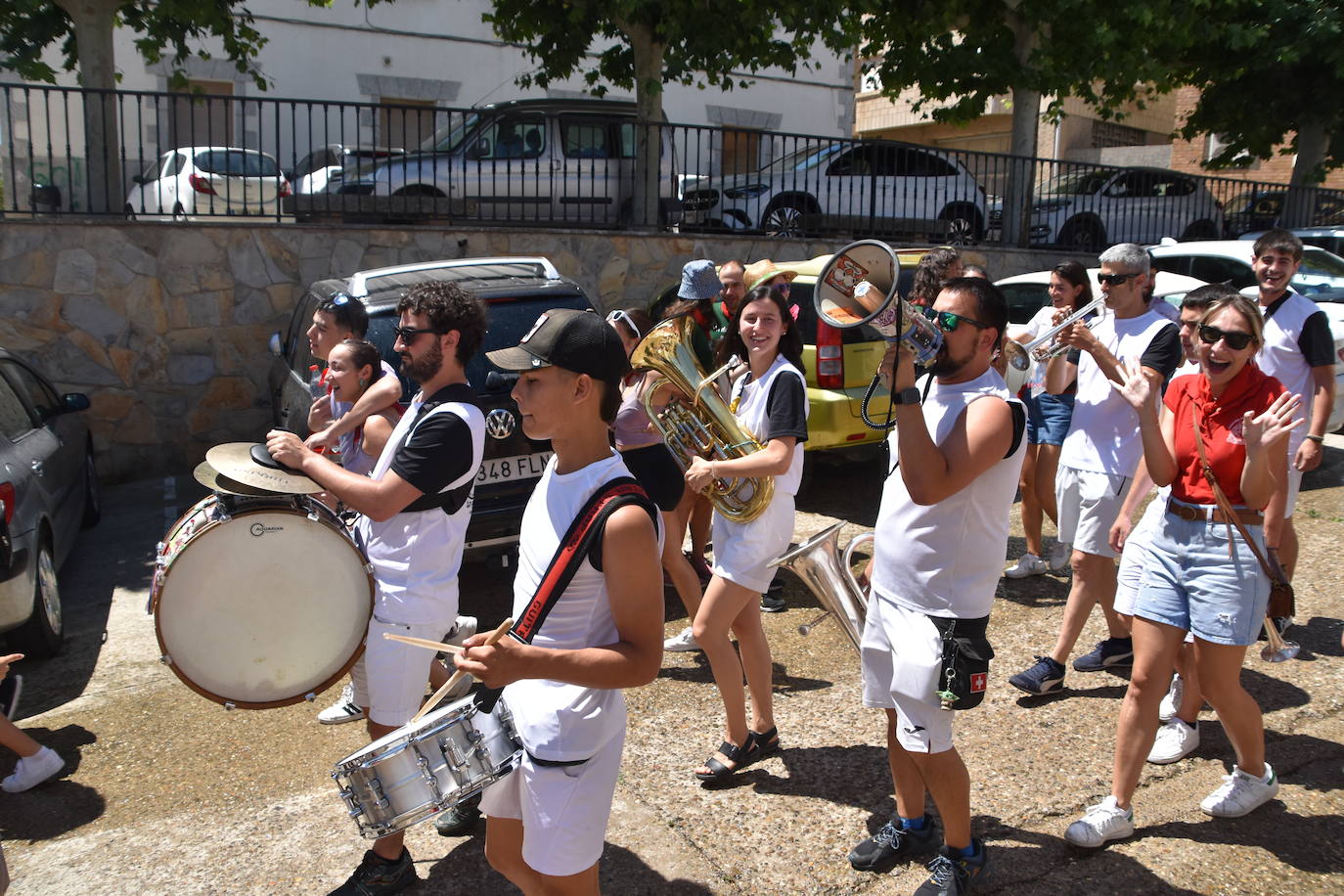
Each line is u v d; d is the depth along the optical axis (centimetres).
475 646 190
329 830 330
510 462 495
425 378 285
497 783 226
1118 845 310
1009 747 370
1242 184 1452
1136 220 1393
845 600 360
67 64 966
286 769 372
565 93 1628
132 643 499
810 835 317
